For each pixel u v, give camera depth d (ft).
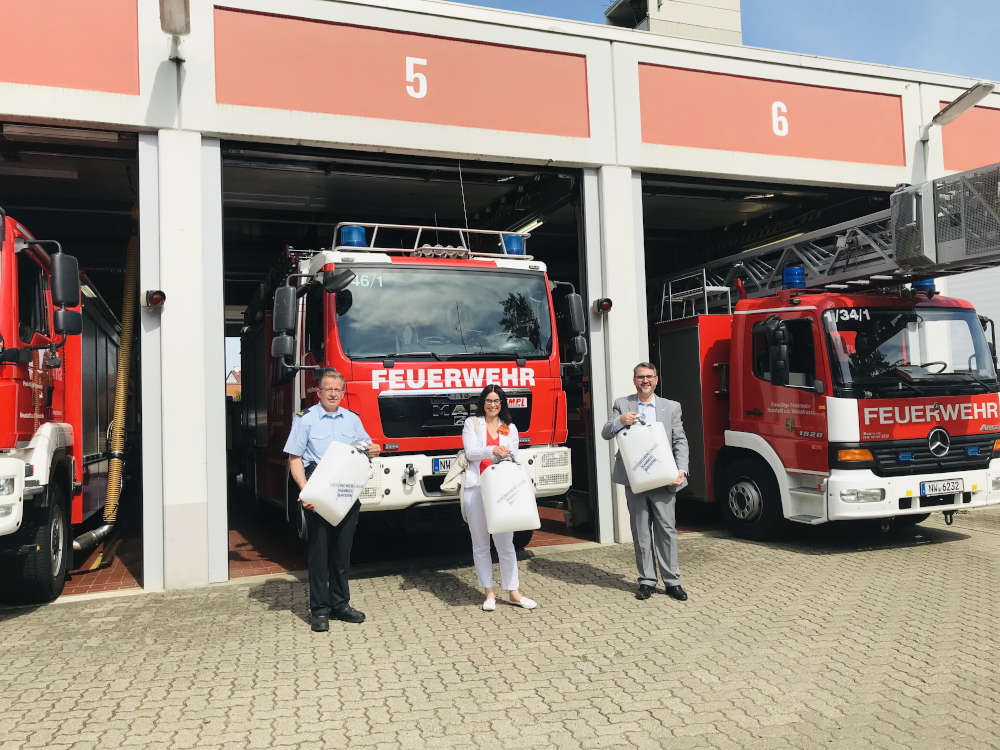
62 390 23.77
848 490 24.59
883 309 26.53
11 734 12.56
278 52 25.02
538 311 25.18
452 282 24.29
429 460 22.79
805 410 25.98
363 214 41.22
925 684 13.99
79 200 37.06
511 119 27.96
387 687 14.40
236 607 20.71
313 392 23.86
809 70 33.12
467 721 12.79
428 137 26.76
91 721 13.05
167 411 23.43
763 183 33.45
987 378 26.99
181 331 23.70
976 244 24.32
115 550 30.53
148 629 18.74
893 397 25.27
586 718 12.82
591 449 29.43
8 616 20.31
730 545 27.37
